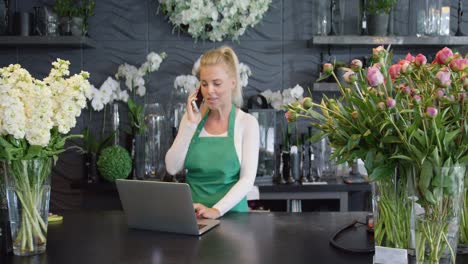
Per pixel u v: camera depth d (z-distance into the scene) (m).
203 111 3.04
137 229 2.21
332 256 1.79
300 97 4.12
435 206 1.52
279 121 4.29
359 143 1.62
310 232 2.12
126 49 4.31
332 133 1.68
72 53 4.31
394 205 1.59
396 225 1.60
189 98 2.98
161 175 4.00
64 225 2.29
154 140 4.00
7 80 1.78
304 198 3.81
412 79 1.64
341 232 2.11
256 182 3.93
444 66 1.57
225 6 4.07
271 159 3.98
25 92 1.83
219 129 2.96
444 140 1.48
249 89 4.34
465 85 1.50
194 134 2.97
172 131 4.06
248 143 2.88
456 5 4.30
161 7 4.25
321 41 3.96
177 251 1.87
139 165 3.99
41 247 1.87
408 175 1.55
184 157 2.96
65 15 4.01
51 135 1.92
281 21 4.32
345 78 1.61
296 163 3.98
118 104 4.33
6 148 1.78
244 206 2.93
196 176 2.94
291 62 4.33
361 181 3.85
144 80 4.28
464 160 1.52
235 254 1.82
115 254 1.84
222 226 2.24
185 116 3.01
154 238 2.05
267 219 2.37
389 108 1.47
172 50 4.32
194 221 2.05
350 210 4.36
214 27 4.13
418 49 4.30
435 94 1.51
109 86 4.16
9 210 1.85
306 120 4.30
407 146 1.50
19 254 1.84
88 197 4.09
